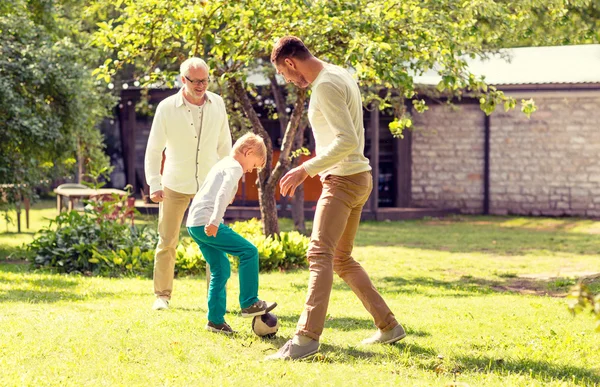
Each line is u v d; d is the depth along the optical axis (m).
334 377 4.54
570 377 4.77
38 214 23.25
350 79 5.06
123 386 4.24
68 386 4.26
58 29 18.36
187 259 10.88
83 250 11.25
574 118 23.66
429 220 22.72
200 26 9.70
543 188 24.05
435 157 24.86
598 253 14.35
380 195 25.25
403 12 9.78
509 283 10.46
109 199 16.05
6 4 14.99
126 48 9.98
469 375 4.74
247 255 5.62
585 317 6.93
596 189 23.55
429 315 7.07
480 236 17.83
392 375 4.65
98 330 5.71
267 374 4.57
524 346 5.61
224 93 13.59
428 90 21.55
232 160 5.81
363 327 6.27
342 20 9.62
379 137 25.08
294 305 7.55
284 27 9.80
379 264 12.64
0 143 14.30
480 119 24.50
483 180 24.61
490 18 11.70
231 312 6.81
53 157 15.84
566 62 24.17
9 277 9.71
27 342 5.27
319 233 5.10
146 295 8.29
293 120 11.75
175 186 7.05
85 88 16.19
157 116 7.02
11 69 14.42
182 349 5.17
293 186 4.91
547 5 12.42
